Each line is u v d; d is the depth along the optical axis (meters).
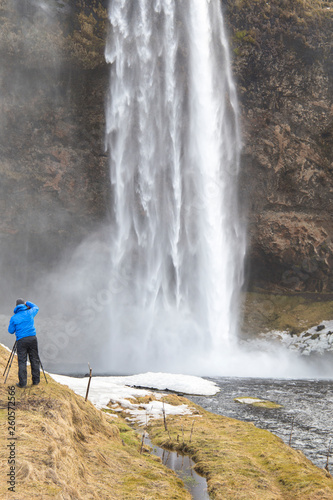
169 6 31.72
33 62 28.56
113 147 32.31
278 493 7.87
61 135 31.11
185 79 32.44
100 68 30.28
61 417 7.99
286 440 11.67
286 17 31.42
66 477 6.20
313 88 32.84
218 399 16.98
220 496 7.56
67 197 31.78
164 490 7.33
